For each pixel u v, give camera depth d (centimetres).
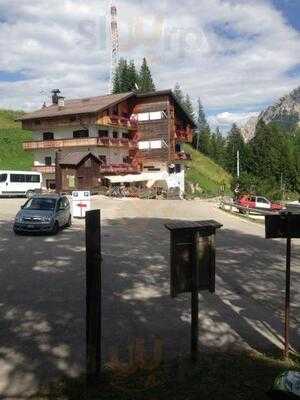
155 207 4209
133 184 6412
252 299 1146
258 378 639
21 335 868
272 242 2217
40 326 918
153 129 6700
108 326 920
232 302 1115
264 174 12362
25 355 776
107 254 1731
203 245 693
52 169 6244
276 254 1845
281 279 1380
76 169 5731
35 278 1315
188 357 735
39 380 681
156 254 1752
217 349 788
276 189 6006
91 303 622
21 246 1870
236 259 1705
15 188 4744
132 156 6862
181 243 679
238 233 2539
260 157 12900
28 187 4838
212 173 11625
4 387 659
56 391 641
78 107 6350
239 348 795
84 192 2972
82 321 949
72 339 850
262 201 4578
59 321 948
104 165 6025
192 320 696
